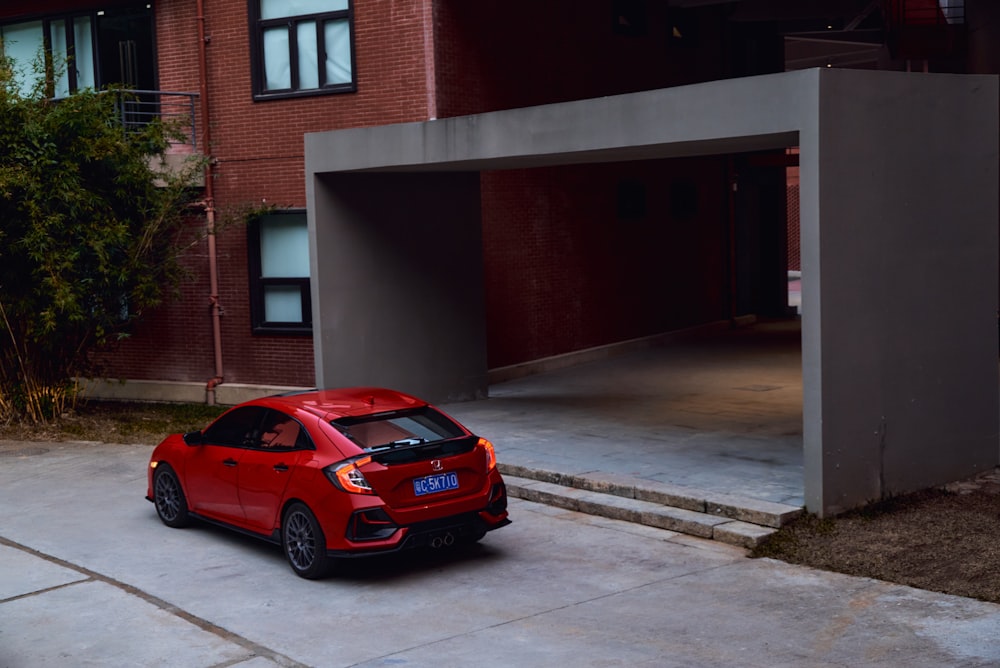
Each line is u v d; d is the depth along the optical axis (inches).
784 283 1104.2
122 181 629.3
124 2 722.8
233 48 687.1
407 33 637.9
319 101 666.2
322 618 311.6
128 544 397.7
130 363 752.3
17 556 387.2
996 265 436.8
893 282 396.2
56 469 536.1
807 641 279.4
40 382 657.0
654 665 266.8
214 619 314.5
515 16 694.5
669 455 482.0
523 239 741.3
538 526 403.9
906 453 406.0
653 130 418.9
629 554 364.2
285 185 681.0
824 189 369.4
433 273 629.0
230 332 712.4
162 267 666.8
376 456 333.1
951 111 413.7
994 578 320.2
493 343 716.0
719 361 797.2
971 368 430.3
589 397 653.9
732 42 987.3
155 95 720.3
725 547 369.1
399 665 273.3
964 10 834.2
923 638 278.1
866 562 340.2
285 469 353.1
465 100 655.1
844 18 949.2
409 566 358.9
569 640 286.4
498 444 516.4
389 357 605.9
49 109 621.0
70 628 311.9
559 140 455.8
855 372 385.1
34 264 615.2
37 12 753.6
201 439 400.8
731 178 994.1
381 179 599.2
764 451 485.1
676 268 919.0
